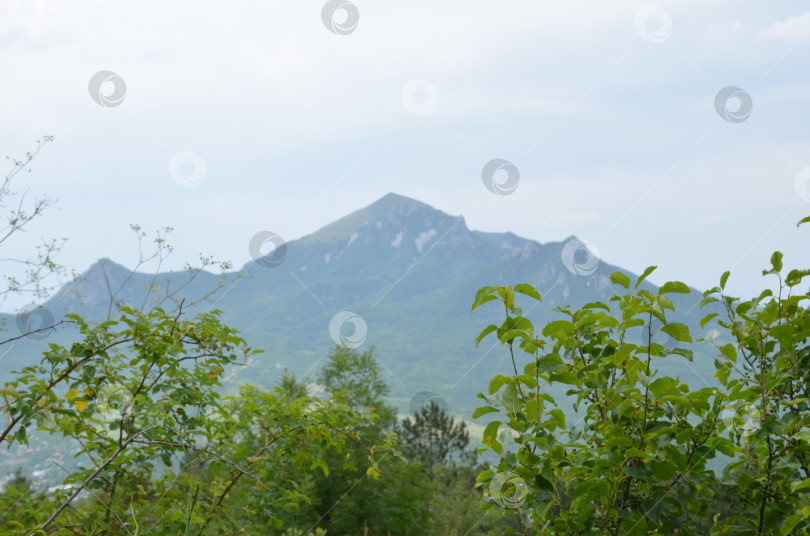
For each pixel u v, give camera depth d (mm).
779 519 1746
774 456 1802
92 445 2764
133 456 2775
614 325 1738
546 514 1674
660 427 1744
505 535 1842
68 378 2520
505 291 1740
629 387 1633
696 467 1738
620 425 1788
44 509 2531
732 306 1896
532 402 1703
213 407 2939
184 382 2783
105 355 2510
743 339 1873
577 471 1644
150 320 2773
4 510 2471
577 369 1871
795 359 1758
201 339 2842
